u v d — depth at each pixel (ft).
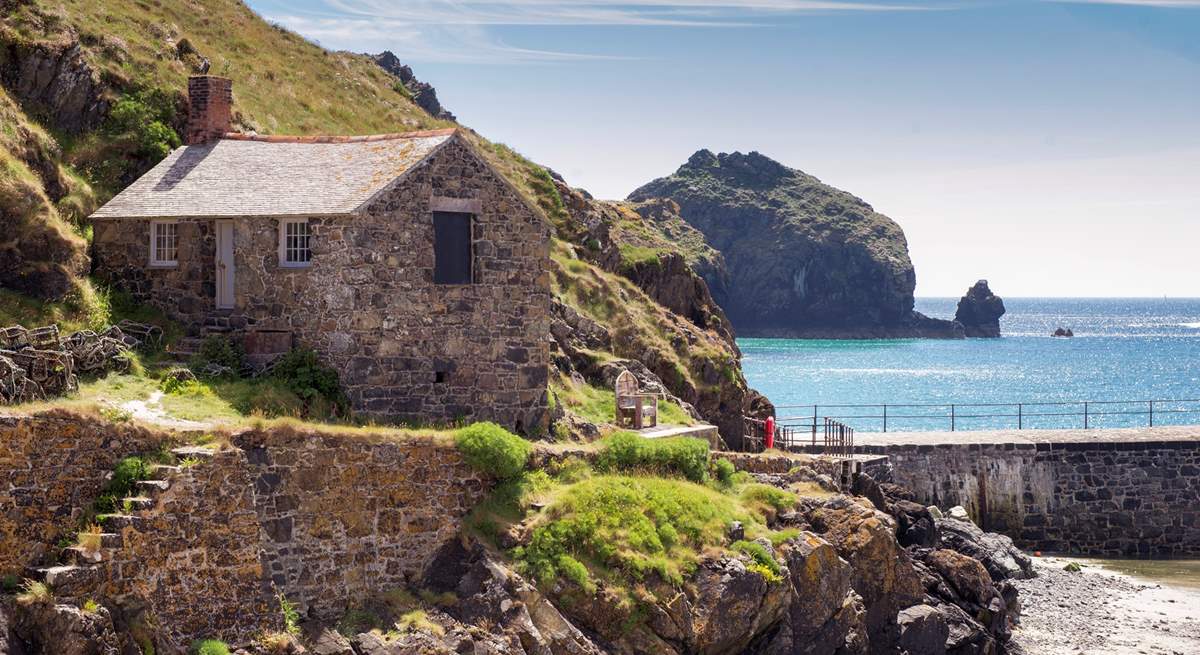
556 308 153.28
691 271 202.39
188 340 112.27
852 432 163.84
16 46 134.92
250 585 84.38
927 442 165.78
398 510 95.86
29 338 94.48
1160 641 126.82
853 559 112.16
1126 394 405.39
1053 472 166.61
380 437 95.45
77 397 92.94
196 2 204.13
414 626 90.43
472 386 114.32
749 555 103.40
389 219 108.58
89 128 137.28
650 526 100.94
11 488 77.15
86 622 74.23
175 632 80.38
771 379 464.24
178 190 118.83
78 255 114.73
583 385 142.82
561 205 188.14
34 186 113.50
